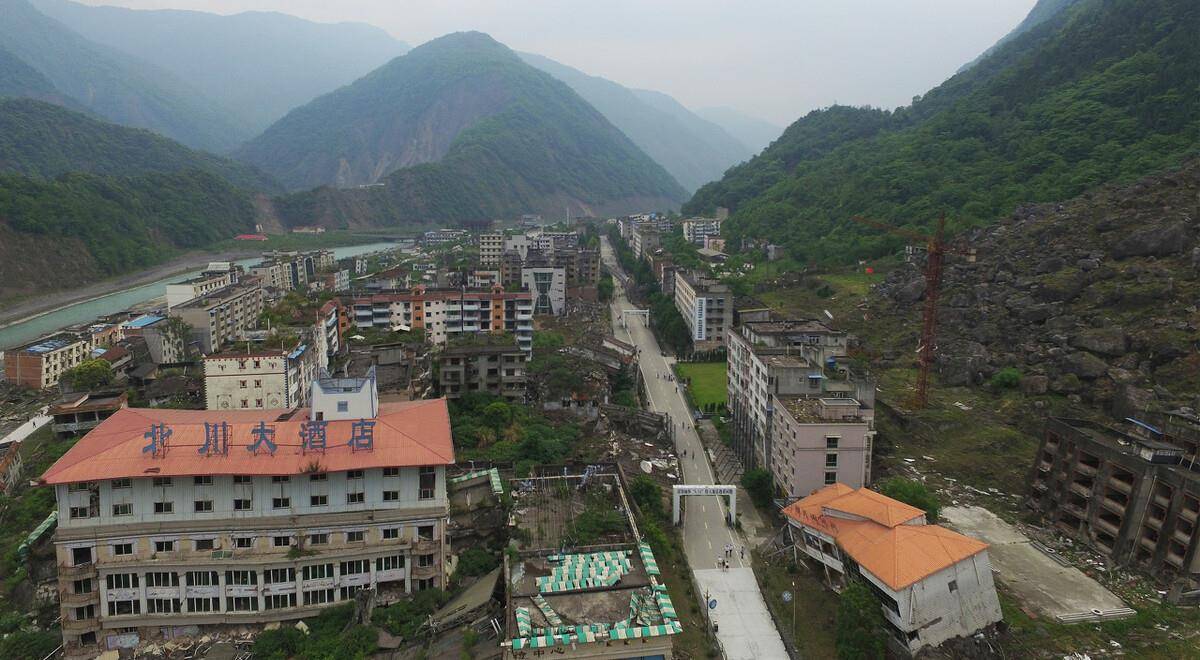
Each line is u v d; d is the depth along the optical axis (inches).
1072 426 3789.4
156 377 5733.3
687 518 4067.4
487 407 5064.0
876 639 2785.4
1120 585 3253.0
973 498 4202.8
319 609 2856.8
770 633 3038.9
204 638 2783.0
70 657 2714.1
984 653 2810.0
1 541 3545.8
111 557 2726.4
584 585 2719.0
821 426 3801.7
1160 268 6289.4
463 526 3314.5
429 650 2630.4
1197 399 4781.0
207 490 2755.9
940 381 6274.6
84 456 2721.5
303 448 2812.5
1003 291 7135.8
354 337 6328.7
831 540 3267.7
